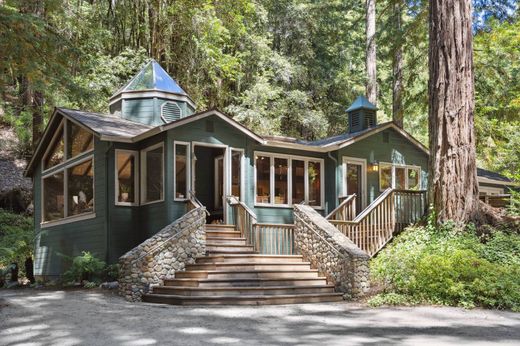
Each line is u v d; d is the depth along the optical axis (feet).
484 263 39.83
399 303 37.63
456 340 25.90
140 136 51.34
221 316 32.99
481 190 81.10
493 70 76.69
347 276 41.98
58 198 62.44
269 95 97.25
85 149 57.47
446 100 48.85
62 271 59.93
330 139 69.10
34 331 27.94
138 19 92.38
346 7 109.19
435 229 48.57
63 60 58.23
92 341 25.63
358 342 25.50
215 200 59.36
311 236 46.37
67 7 78.84
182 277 42.57
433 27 50.21
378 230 52.49
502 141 78.59
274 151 59.77
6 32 50.24
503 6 74.49
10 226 74.23
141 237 53.67
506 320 31.50
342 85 109.81
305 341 25.77
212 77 94.84
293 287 41.29
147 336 26.68
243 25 98.78
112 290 45.50
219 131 53.88
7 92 82.33
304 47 106.22
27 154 92.53
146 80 64.59
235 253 47.37
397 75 91.61
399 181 68.59
